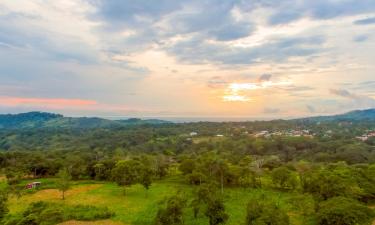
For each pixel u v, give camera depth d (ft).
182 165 296.10
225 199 206.18
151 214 177.78
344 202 134.72
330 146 526.57
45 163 329.11
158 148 613.93
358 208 131.03
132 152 563.48
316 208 158.51
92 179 311.47
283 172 241.14
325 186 170.81
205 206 160.15
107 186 271.28
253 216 127.44
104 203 209.46
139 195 232.94
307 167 326.65
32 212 173.47
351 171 225.56
